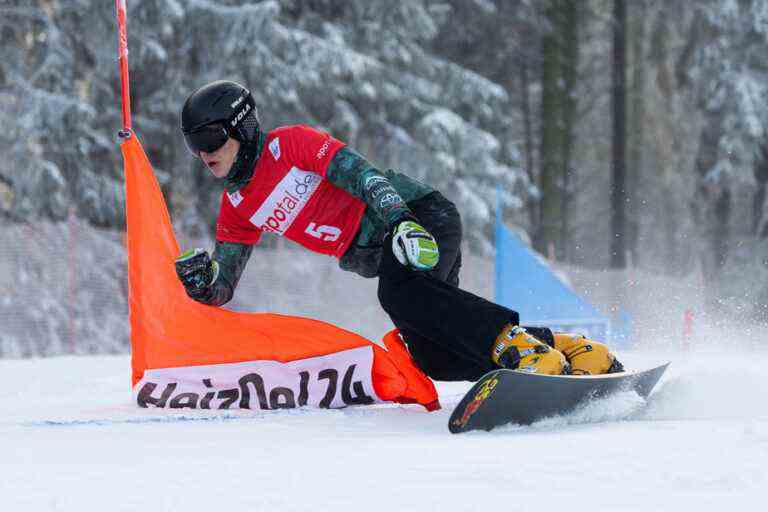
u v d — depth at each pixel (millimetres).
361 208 11203
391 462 7379
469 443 8258
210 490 6527
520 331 10125
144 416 11031
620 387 10312
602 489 6348
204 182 58844
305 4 60625
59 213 52562
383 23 61688
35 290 45375
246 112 10750
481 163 67000
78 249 46719
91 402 13617
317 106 61125
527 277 32594
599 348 11375
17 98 52281
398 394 11461
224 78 54156
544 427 9406
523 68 81812
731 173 71312
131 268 12281
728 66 71125
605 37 89625
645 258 87812
